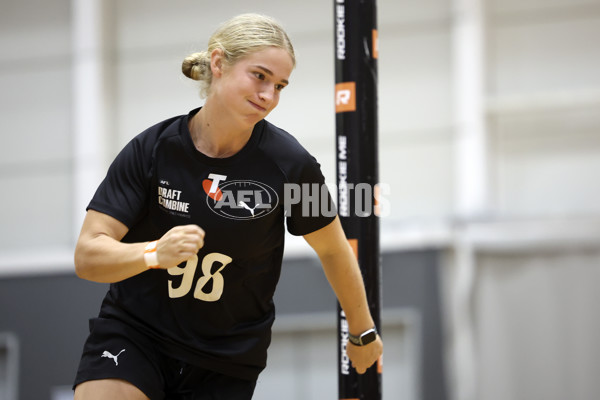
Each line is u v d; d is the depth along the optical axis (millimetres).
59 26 24031
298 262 21656
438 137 22062
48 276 22656
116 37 23734
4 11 24266
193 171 4746
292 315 21500
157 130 4863
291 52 4551
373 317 5809
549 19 21812
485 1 21953
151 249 4238
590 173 21312
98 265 4418
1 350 22562
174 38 23531
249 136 4785
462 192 21656
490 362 20719
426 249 21281
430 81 22219
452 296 21047
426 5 22359
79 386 4871
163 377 5012
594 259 20391
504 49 21969
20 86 24031
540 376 20422
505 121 21797
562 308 20438
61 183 23609
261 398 21688
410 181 22078
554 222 20641
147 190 4801
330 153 22438
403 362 21219
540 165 21547
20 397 22203
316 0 23016
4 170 23844
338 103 5957
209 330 4961
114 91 23609
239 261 4848
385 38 22531
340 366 5801
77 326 22391
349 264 5133
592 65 21516
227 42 4500
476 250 21016
